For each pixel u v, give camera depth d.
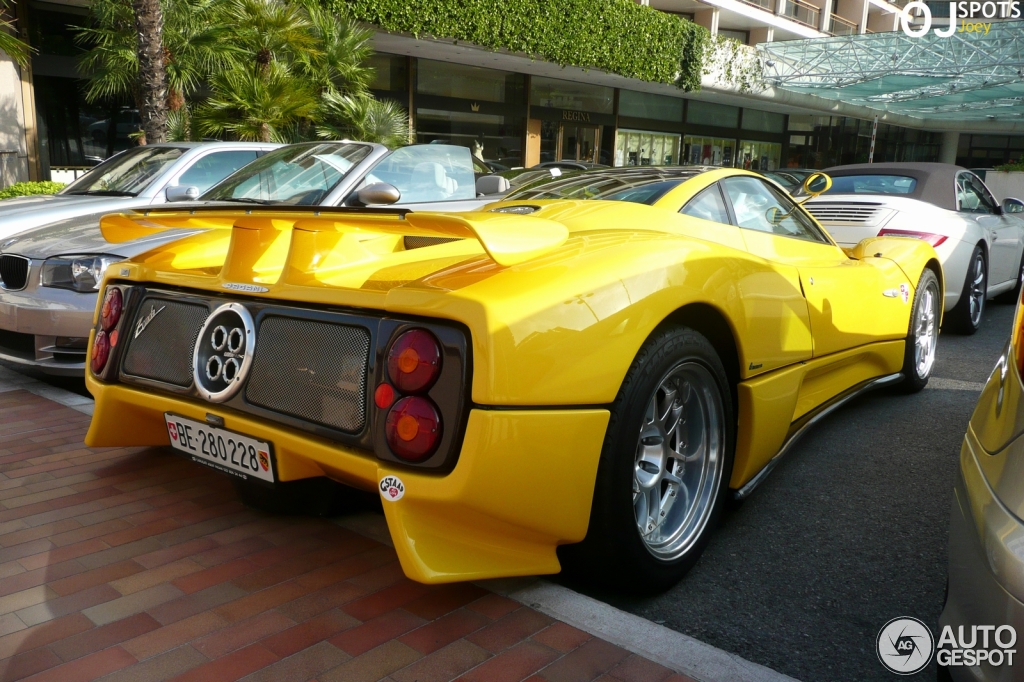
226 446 2.28
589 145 23.66
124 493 2.91
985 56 21.78
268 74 12.01
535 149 22.05
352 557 2.43
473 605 2.15
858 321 3.42
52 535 2.56
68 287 4.16
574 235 2.27
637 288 2.06
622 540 2.11
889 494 3.09
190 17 11.74
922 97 26.62
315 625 2.05
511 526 1.92
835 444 3.67
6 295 4.28
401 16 15.36
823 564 2.52
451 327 1.84
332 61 12.80
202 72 12.24
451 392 1.82
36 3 12.88
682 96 25.89
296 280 2.17
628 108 24.56
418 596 2.20
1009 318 7.28
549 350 1.86
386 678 1.83
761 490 3.13
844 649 2.05
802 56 24.69
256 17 11.66
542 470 1.88
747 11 26.94
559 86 22.31
